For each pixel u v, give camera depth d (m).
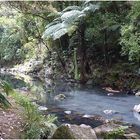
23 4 18.84
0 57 27.69
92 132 6.51
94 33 16.73
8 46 26.23
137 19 14.30
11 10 21.16
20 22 22.52
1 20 22.84
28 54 24.48
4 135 6.45
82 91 14.49
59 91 14.55
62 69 19.66
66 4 19.53
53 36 16.97
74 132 6.24
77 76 17.53
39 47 22.78
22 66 24.30
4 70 25.52
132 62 15.39
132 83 14.27
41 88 15.30
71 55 19.78
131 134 6.89
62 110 10.50
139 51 13.67
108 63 16.95
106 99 12.54
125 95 13.43
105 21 16.20
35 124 6.96
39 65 21.86
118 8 17.00
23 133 6.76
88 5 17.09
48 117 7.89
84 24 17.50
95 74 16.69
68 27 16.38
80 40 17.92
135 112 10.32
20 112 7.96
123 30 14.27
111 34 16.89
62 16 16.41
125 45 14.29
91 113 10.16
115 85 14.95
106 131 6.79
